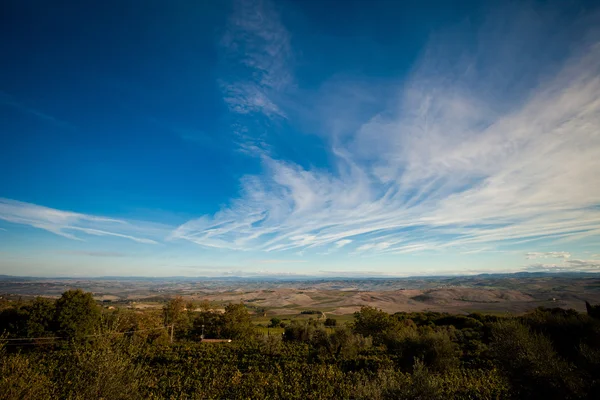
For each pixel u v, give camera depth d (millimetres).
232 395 22422
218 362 33875
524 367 14789
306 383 24469
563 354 19562
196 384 24844
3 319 41812
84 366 12398
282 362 33031
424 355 26547
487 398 17656
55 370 19656
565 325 23234
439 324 56469
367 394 13938
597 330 19250
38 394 11664
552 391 13492
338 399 20406
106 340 13047
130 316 48844
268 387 23656
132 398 12922
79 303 41469
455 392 19188
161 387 23719
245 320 64812
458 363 26922
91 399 11648
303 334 50625
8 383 11008
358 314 52875
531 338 16328
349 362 31094
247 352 39406
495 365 25453
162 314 62625
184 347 43156
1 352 12133
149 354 35938
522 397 14555
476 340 38031
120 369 12648
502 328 17531
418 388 13148
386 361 28703
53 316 40094
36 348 38719
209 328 65062
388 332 41031
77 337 37375
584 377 13430
